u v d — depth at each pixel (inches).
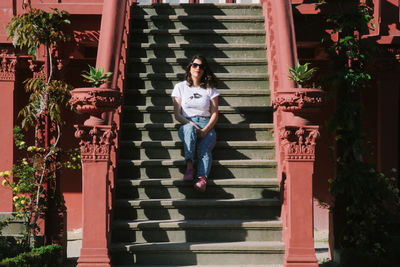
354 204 260.2
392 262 263.0
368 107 372.2
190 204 233.1
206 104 249.6
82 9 289.6
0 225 284.4
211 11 334.3
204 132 242.4
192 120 248.4
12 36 284.7
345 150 268.8
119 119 257.0
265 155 259.1
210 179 247.8
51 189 287.1
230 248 216.1
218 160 252.2
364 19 270.7
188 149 236.2
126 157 257.4
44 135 292.7
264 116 275.6
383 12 309.9
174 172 250.2
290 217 206.1
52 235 283.0
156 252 215.9
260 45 301.3
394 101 316.2
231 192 244.2
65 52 297.0
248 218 235.6
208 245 216.5
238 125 264.5
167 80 287.6
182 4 333.4
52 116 278.5
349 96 272.1
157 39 312.7
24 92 368.8
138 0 397.7
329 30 286.7
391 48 310.5
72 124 375.6
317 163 377.7
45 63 286.5
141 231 224.7
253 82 288.5
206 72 255.4
